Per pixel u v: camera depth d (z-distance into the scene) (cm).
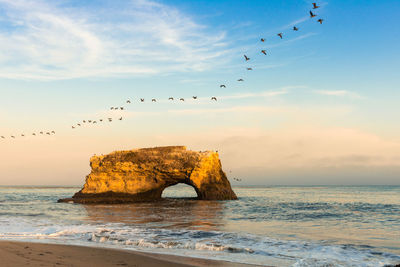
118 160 5906
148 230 2127
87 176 6091
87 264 1173
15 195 8638
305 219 2970
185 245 1611
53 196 8106
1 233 1988
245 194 9888
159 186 6088
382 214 3453
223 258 1355
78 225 2414
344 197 7638
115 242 1708
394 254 1483
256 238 1850
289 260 1346
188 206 4541
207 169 6012
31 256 1257
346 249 1588
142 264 1202
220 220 2836
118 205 4759
